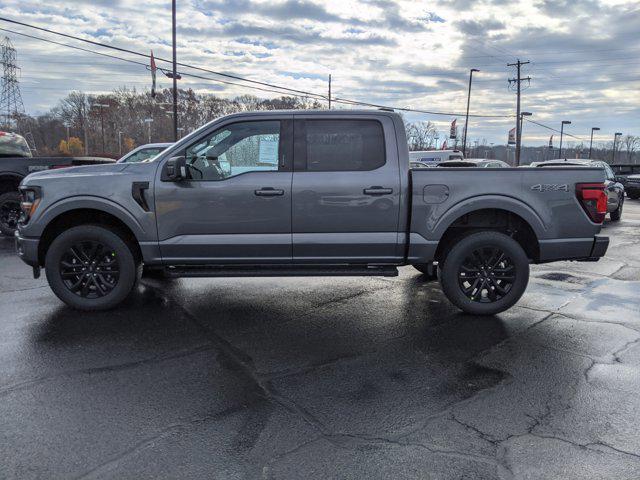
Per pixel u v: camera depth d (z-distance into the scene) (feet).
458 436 9.57
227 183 15.96
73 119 323.98
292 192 15.98
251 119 16.20
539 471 8.48
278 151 16.20
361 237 16.33
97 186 15.94
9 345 13.93
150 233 16.15
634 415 10.39
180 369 12.53
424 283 21.94
